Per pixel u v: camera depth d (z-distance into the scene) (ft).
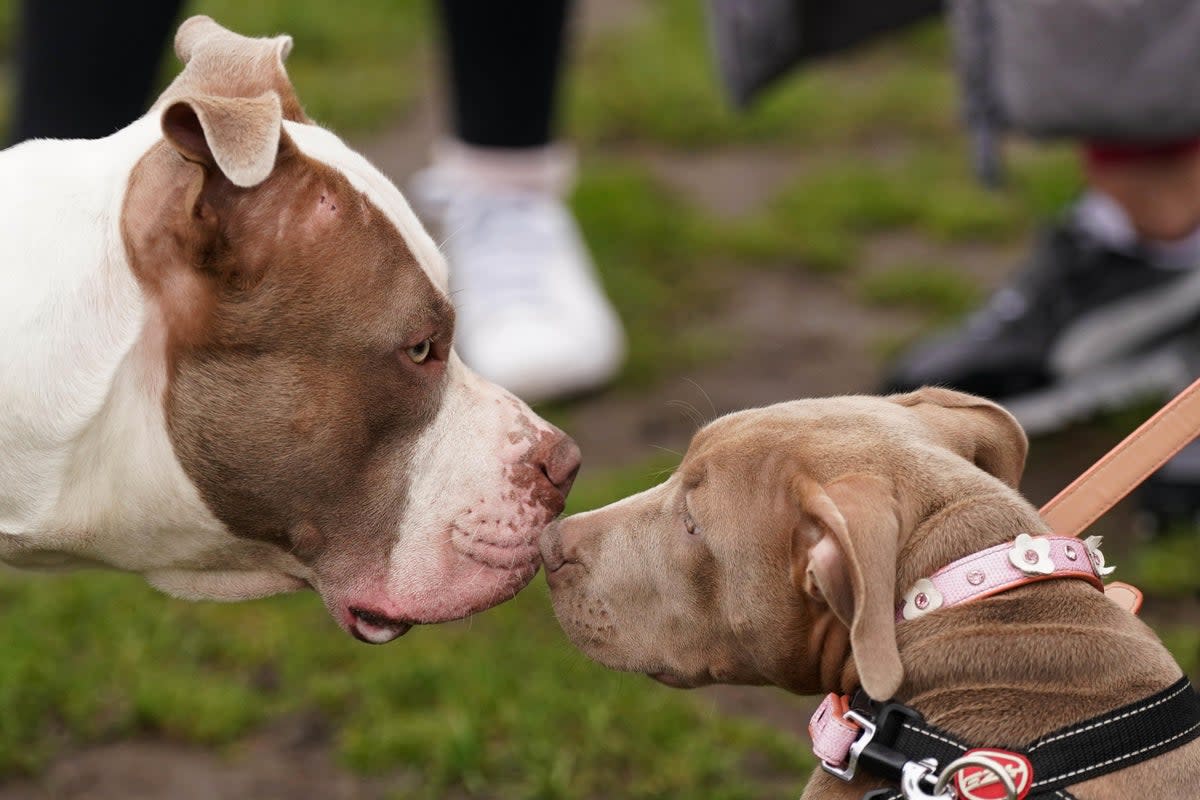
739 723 17.99
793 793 17.01
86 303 12.51
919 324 27.66
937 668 11.16
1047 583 11.43
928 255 30.48
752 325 27.89
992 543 11.49
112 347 12.56
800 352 26.78
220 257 12.50
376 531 13.48
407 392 13.32
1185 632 18.79
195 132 12.07
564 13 26.03
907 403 13.21
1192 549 20.40
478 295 25.80
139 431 12.82
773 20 22.34
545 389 25.17
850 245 30.86
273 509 13.25
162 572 13.88
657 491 13.20
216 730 18.11
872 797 10.93
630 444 24.02
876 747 11.03
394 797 17.20
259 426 12.85
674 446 23.85
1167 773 10.70
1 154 13.15
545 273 25.82
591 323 25.71
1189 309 23.13
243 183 11.48
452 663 19.10
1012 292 24.18
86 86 20.27
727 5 22.57
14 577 21.02
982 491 11.73
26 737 18.13
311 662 19.29
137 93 20.70
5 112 35.17
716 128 36.68
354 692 18.83
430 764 17.66
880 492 11.13
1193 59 19.71
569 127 36.73
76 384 12.51
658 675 13.03
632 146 36.22
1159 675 11.12
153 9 20.27
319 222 12.73
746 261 30.40
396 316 13.02
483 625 19.92
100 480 12.92
